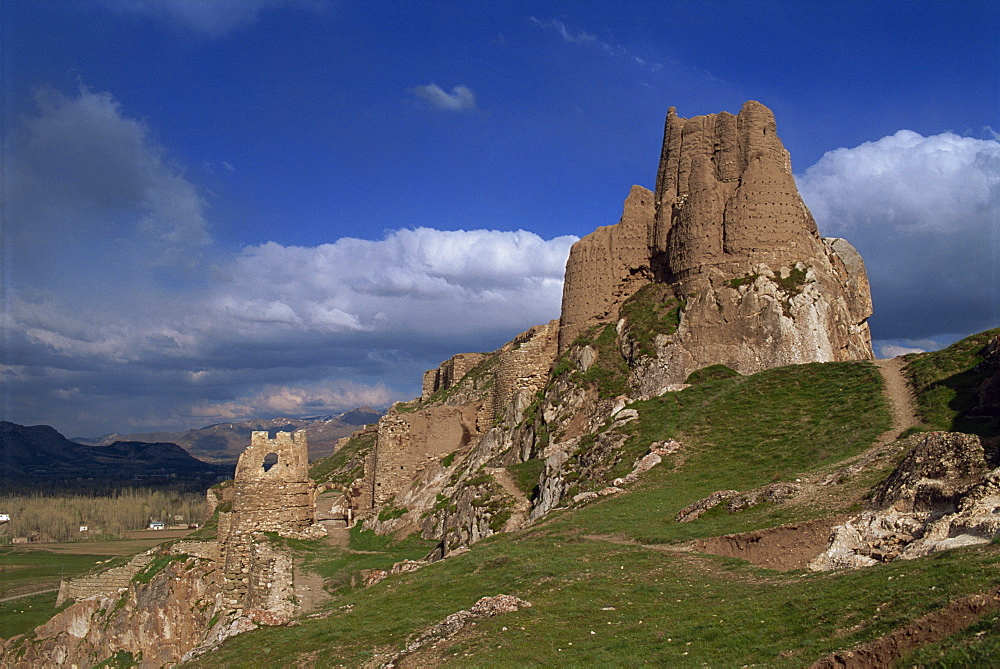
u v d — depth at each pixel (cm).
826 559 2231
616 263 6781
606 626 2088
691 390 5112
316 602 3525
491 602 2370
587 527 3331
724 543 2723
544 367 6694
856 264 6900
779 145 6500
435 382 11319
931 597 1504
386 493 6306
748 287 5828
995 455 2331
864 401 4259
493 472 5244
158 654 4966
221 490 7569
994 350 4097
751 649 1617
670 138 6925
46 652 5662
